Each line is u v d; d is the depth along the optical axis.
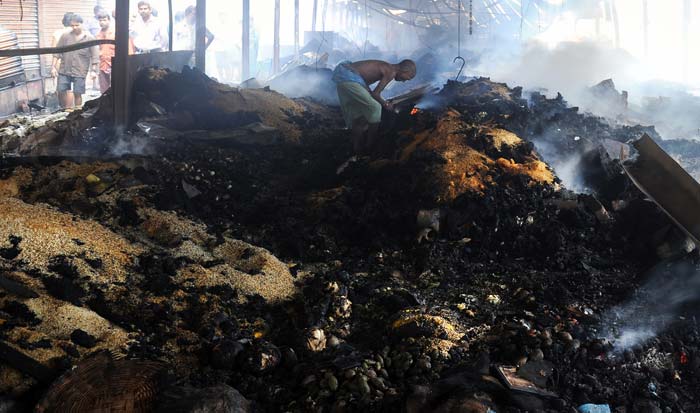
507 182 6.64
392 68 8.65
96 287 4.89
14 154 7.62
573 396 4.29
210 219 6.63
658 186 5.60
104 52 13.33
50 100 14.71
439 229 6.40
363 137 8.40
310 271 5.85
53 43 13.44
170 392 3.91
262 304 5.17
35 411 3.73
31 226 5.29
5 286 4.51
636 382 4.45
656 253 6.00
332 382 4.26
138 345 4.44
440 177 6.66
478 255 6.19
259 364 4.39
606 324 4.93
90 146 7.91
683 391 4.48
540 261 6.11
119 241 5.57
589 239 6.32
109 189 6.52
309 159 8.52
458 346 4.63
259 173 7.91
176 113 8.73
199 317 4.79
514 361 4.43
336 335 4.94
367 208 6.66
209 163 7.66
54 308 4.51
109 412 3.81
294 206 6.97
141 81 8.77
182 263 5.38
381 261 6.12
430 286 5.65
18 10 15.17
